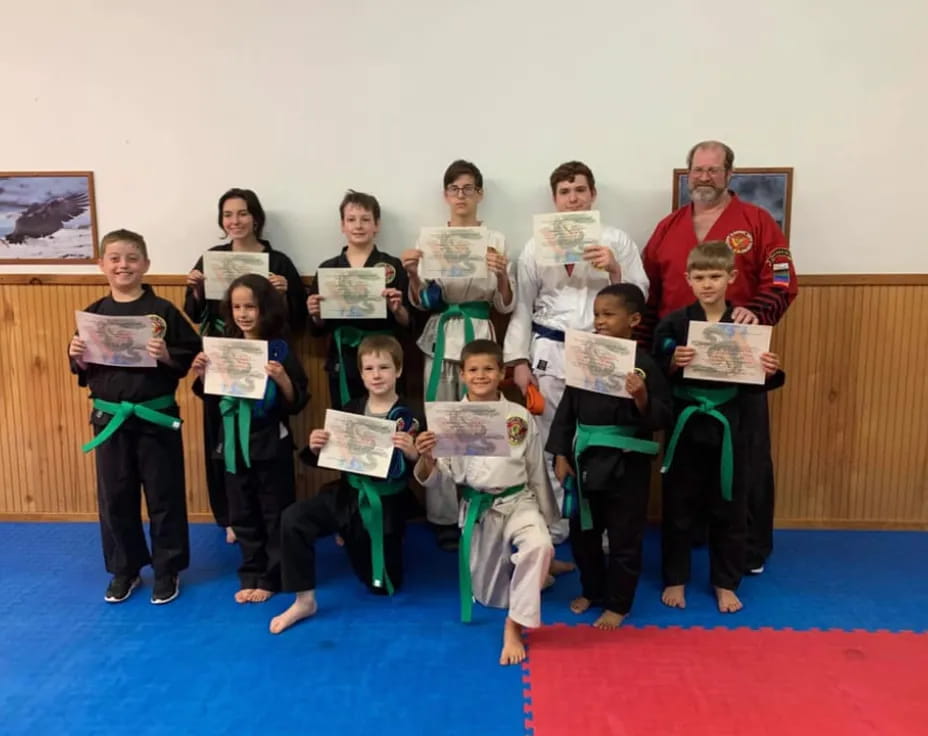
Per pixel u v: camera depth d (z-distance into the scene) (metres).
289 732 1.91
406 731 1.91
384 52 3.13
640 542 2.45
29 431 3.41
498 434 2.30
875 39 3.03
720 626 2.44
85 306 3.31
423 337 3.10
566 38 3.09
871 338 3.19
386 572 2.66
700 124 3.12
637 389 2.28
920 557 2.99
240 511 2.68
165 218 3.26
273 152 3.21
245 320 2.60
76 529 3.35
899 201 3.12
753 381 2.40
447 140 3.18
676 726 1.92
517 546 2.34
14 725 1.95
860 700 2.03
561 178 2.96
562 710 1.99
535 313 3.09
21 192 3.26
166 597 2.64
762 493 2.80
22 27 3.15
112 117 3.21
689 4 3.05
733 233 2.80
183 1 3.12
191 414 3.40
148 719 1.97
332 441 2.56
